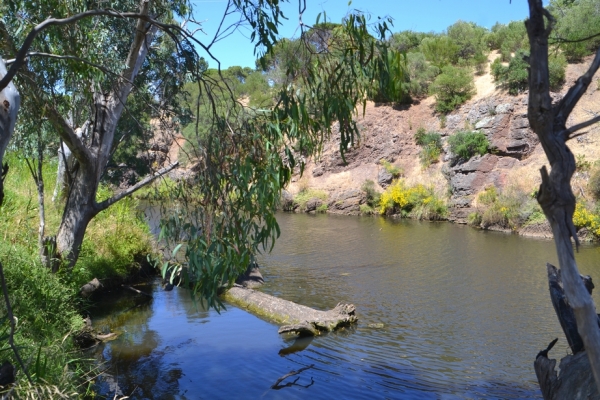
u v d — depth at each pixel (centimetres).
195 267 464
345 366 821
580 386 370
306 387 737
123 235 1338
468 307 1159
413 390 730
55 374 576
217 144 478
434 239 2108
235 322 1036
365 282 1394
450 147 3009
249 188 484
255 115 506
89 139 1038
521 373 798
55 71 766
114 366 796
